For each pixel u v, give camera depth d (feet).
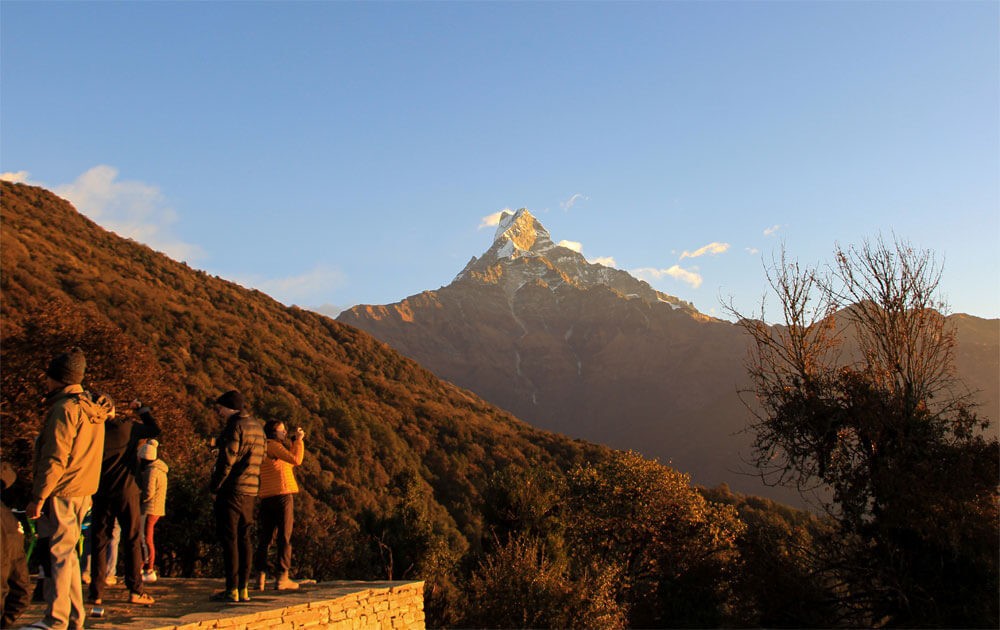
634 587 72.28
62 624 19.36
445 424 281.54
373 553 72.02
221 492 26.43
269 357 263.70
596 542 98.37
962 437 51.31
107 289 233.35
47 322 74.38
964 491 47.91
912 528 48.52
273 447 30.76
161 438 77.71
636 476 100.32
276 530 31.07
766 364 59.11
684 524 98.02
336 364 331.98
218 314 304.91
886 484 50.29
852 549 54.60
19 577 19.70
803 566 57.21
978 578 47.78
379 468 198.80
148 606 25.07
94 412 20.12
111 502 24.44
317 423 207.10
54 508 19.43
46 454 18.93
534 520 69.00
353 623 29.45
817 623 54.13
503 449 271.49
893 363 55.06
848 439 55.31
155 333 226.17
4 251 211.41
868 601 53.01
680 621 66.54
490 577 60.44
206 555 69.10
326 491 159.22
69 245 285.02
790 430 55.98
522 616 57.98
